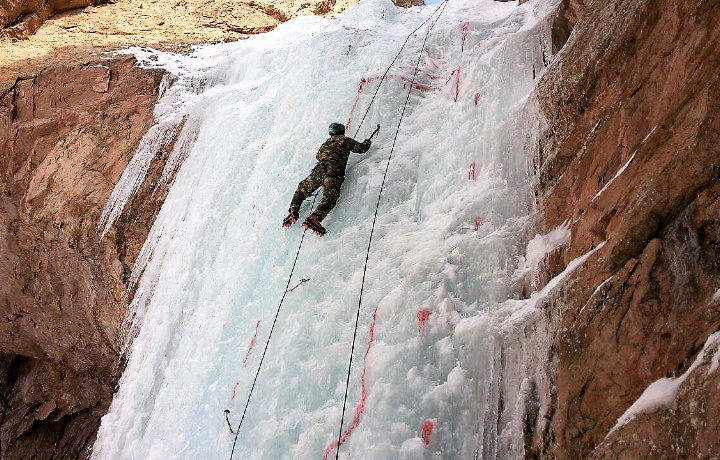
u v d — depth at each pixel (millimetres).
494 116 5551
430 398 4051
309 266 5441
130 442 6113
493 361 4059
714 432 2418
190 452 5105
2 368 10461
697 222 2959
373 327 4586
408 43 7410
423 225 5227
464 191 5223
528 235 4562
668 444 2639
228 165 7195
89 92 8562
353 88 6820
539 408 3680
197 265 6742
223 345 5574
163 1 12914
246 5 12742
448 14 8336
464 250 4730
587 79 4531
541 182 4738
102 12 12016
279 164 6684
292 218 5605
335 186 5629
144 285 7496
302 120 6965
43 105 8477
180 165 8039
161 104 8516
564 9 5703
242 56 8891
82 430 10578
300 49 8047
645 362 3006
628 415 2938
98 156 8211
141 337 6906
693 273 2889
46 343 9555
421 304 4500
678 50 3584
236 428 4836
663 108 3545
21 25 10453
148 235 7816
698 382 2590
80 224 8031
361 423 4156
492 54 6102
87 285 8336
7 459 10211
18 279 8836
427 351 4289
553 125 4805
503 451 3756
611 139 4008
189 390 5570
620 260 3402
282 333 5125
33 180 8266
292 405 4625
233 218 6707
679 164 3143
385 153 6043
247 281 5867
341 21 9047
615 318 3275
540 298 4020
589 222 3832
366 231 5398
